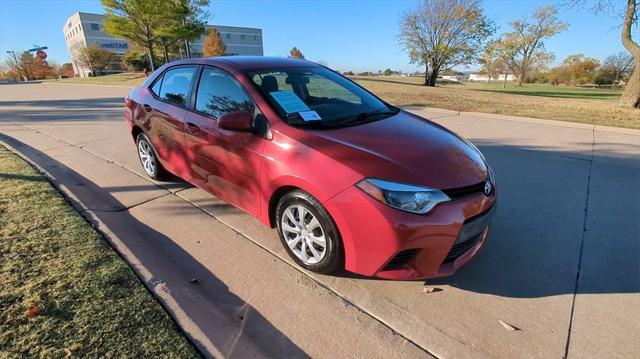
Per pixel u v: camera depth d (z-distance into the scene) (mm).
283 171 2684
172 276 2760
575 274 2828
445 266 2492
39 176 4801
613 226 3570
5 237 3117
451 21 30375
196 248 3209
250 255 3096
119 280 2574
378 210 2279
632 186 4605
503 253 3123
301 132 2748
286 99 3082
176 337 2094
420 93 17812
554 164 5547
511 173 5156
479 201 2492
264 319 2373
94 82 31609
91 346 1993
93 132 8289
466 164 2641
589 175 5031
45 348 1968
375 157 2469
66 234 3195
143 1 28234
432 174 2406
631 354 2098
